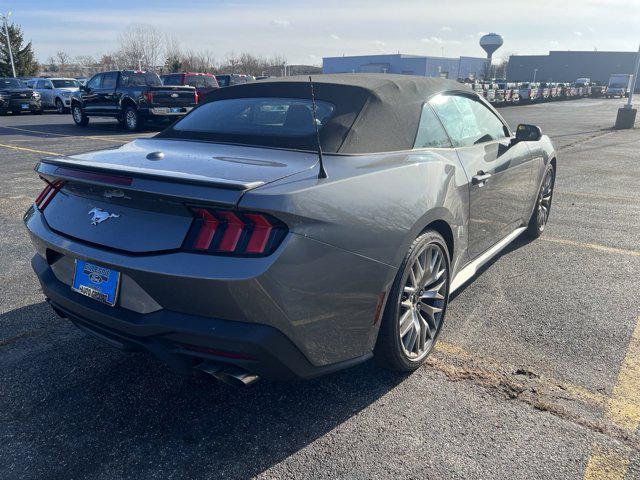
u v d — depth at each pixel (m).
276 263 2.00
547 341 3.23
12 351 3.12
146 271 2.09
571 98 46.31
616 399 2.64
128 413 2.56
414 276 2.74
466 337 3.28
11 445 2.34
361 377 2.87
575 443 2.33
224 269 1.98
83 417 2.53
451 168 3.06
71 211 2.50
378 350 2.69
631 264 4.58
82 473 2.18
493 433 2.40
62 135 14.84
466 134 3.58
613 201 7.01
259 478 2.15
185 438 2.39
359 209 2.32
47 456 2.27
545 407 2.58
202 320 2.09
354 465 2.22
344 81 3.10
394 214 2.49
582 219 6.08
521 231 4.68
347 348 2.42
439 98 3.39
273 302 2.04
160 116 15.82
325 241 2.15
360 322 2.43
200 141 2.96
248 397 2.70
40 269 2.69
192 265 2.02
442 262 3.00
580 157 11.10
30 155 10.64
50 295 2.58
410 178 2.66
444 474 2.16
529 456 2.26
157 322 2.13
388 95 3.00
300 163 2.45
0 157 10.38
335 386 2.79
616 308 3.69
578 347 3.16
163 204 2.13
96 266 2.33
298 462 2.24
